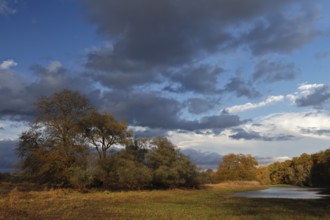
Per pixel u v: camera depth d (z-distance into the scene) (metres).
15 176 73.94
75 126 72.81
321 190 103.00
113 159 75.56
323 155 138.25
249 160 163.75
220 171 162.38
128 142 80.69
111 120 77.38
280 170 165.88
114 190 75.12
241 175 160.62
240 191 92.00
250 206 43.88
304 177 145.88
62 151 71.50
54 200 45.25
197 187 94.62
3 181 78.38
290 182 162.62
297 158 156.62
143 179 76.69
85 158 73.56
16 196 49.25
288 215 33.94
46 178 73.12
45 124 71.75
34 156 70.62
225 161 164.25
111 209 36.34
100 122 76.19
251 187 121.62
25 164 71.88
